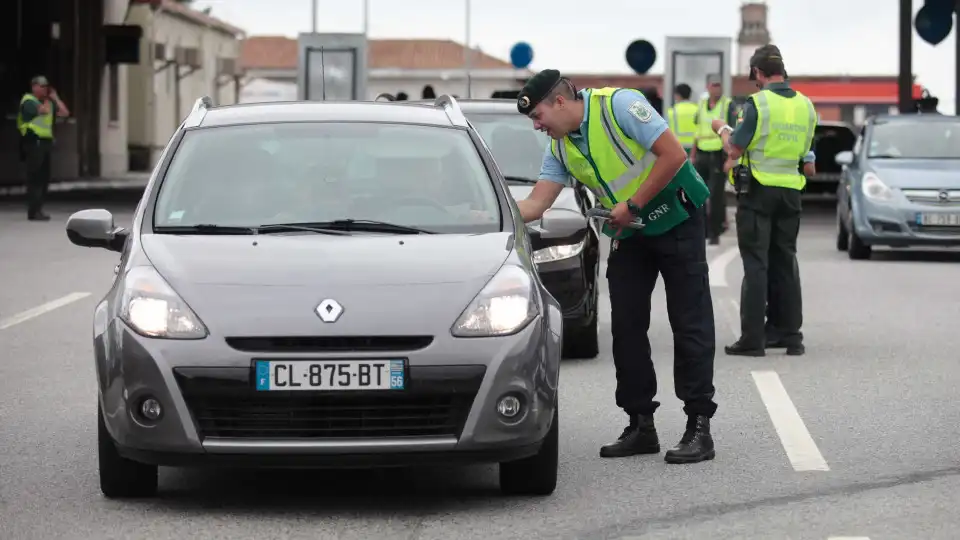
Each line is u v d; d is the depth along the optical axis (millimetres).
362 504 17297
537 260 27531
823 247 58000
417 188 19453
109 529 16094
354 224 18734
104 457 17234
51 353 29359
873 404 23969
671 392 25188
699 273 19797
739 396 24750
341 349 16406
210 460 16359
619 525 16234
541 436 16844
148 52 176000
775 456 19984
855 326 33844
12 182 104250
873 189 51219
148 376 16359
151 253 17781
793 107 29078
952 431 21672
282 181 19406
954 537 15609
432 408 16500
